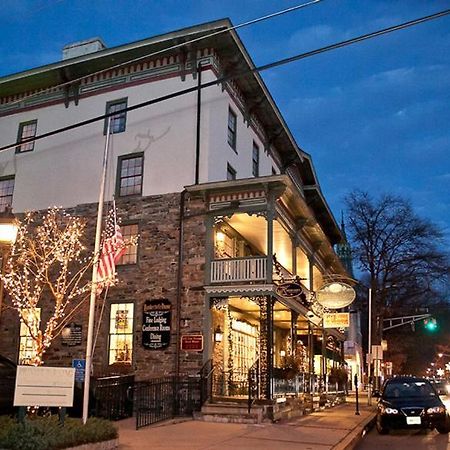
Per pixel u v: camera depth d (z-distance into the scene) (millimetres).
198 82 22672
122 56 23625
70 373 10523
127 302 21453
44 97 25578
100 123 24078
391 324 53562
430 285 50531
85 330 21734
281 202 21500
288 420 19016
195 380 19469
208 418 17875
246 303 22484
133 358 20672
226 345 22078
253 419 17422
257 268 19844
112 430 11516
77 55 25953
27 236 23547
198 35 22188
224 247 22844
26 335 22438
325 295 23984
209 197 21172
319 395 25797
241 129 25609
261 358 19406
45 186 24500
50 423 10445
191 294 20500
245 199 20562
